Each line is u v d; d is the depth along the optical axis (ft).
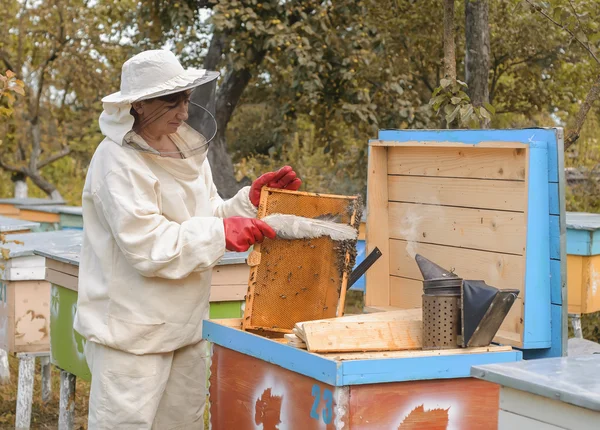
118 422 9.21
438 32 24.73
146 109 8.84
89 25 38.37
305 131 35.81
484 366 6.04
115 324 9.13
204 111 9.24
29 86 39.60
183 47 27.17
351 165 30.63
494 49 25.11
